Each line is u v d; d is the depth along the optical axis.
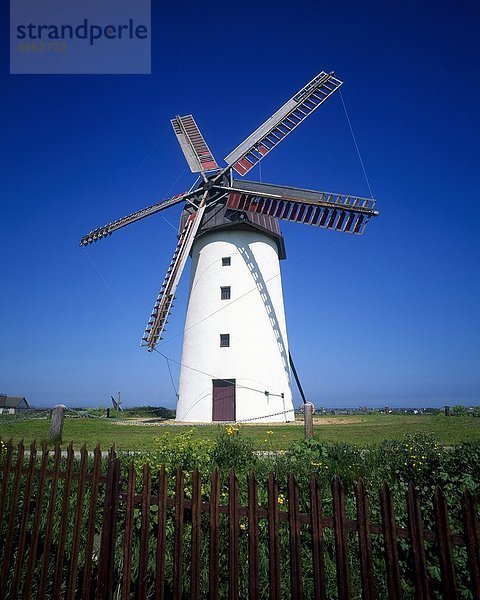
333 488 3.57
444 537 3.22
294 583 3.51
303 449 8.73
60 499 5.96
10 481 6.05
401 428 15.07
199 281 25.41
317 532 3.54
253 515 3.74
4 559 4.51
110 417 24.78
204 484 6.03
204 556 5.25
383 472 7.56
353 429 14.99
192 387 23.59
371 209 19.36
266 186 22.97
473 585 3.09
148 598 4.82
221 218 25.47
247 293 24.45
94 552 5.48
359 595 4.84
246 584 4.91
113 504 4.20
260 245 25.67
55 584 4.23
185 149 26.27
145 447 10.70
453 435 12.54
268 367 23.56
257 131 24.58
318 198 20.73
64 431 14.68
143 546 4.03
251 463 7.97
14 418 19.12
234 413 22.58
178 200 24.88
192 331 24.70
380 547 5.08
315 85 25.02
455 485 6.26
